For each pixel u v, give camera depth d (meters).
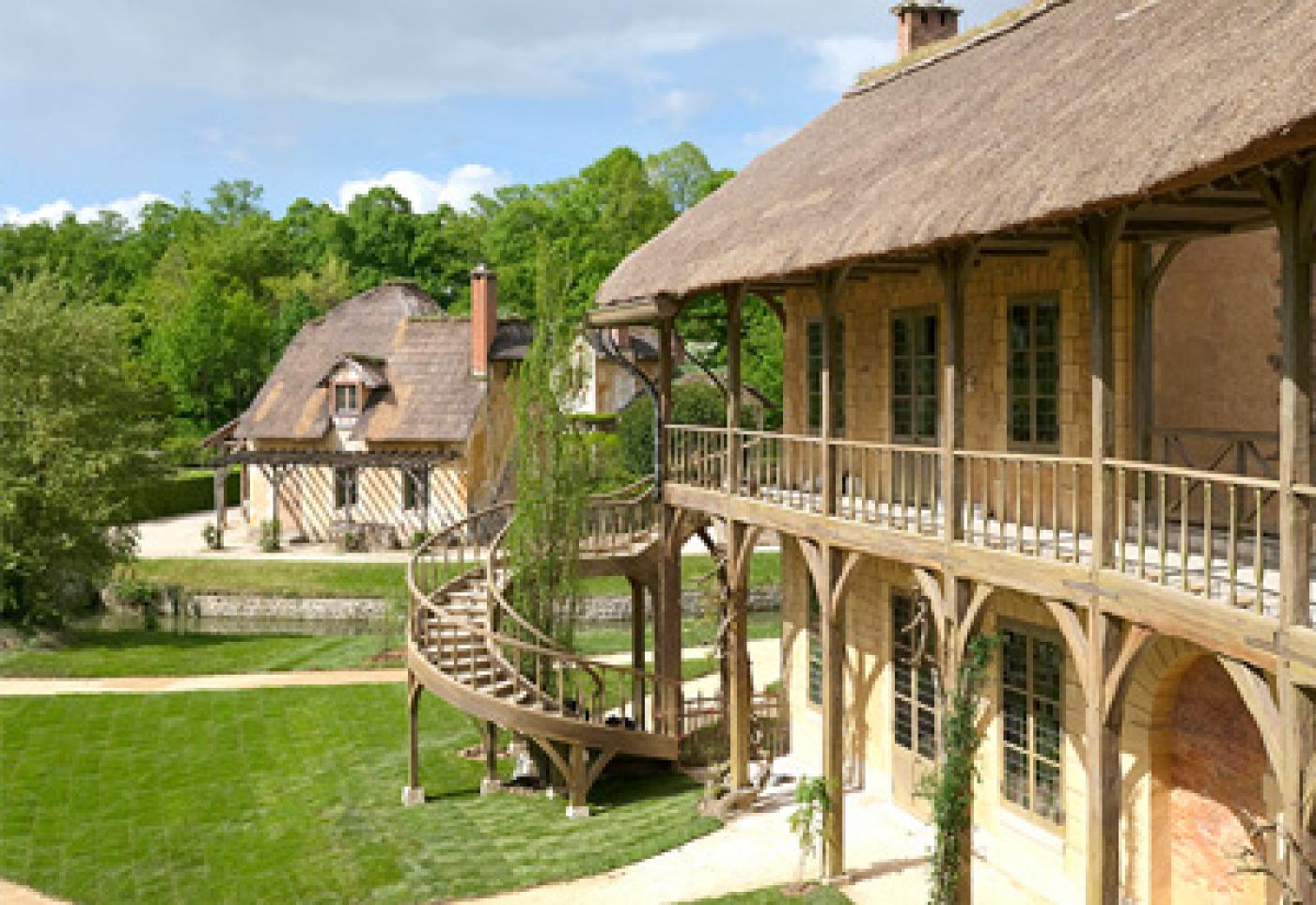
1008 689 13.87
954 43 18.36
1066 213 8.68
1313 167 7.36
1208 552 8.48
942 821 11.43
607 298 20.12
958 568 11.49
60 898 14.61
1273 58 7.48
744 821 16.08
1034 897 13.09
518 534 20.52
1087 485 13.02
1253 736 10.75
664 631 19.92
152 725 22.27
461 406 44.09
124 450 32.19
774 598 36.88
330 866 15.18
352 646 29.80
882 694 16.78
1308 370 7.53
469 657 18.78
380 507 44.50
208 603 37.81
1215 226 11.25
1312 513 9.81
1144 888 11.81
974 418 15.11
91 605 38.44
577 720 17.38
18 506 30.84
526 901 13.69
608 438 44.78
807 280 16.55
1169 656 11.15
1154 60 9.98
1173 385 12.91
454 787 18.78
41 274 32.84
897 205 11.53
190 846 16.19
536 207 82.06
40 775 19.33
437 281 89.88
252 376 71.44
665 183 90.00
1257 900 10.71
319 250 94.31
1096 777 9.57
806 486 19.00
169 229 105.75
